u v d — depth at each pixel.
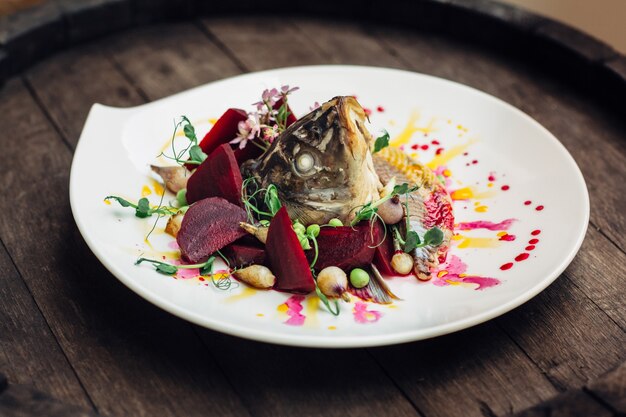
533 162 0.61
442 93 0.66
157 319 0.52
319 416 0.47
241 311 0.49
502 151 0.62
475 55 0.76
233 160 0.55
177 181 0.59
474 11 0.75
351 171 0.52
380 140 0.56
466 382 0.49
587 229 0.59
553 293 0.55
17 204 0.61
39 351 0.51
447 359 0.50
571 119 0.69
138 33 0.77
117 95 0.71
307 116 0.53
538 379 0.49
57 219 0.60
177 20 0.79
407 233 0.53
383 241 0.54
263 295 0.51
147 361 0.50
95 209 0.55
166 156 0.61
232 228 0.54
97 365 0.50
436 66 0.74
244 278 0.52
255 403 0.48
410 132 0.65
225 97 0.65
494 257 0.54
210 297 0.50
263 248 0.53
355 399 0.48
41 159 0.65
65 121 0.68
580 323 0.53
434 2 0.76
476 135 0.64
